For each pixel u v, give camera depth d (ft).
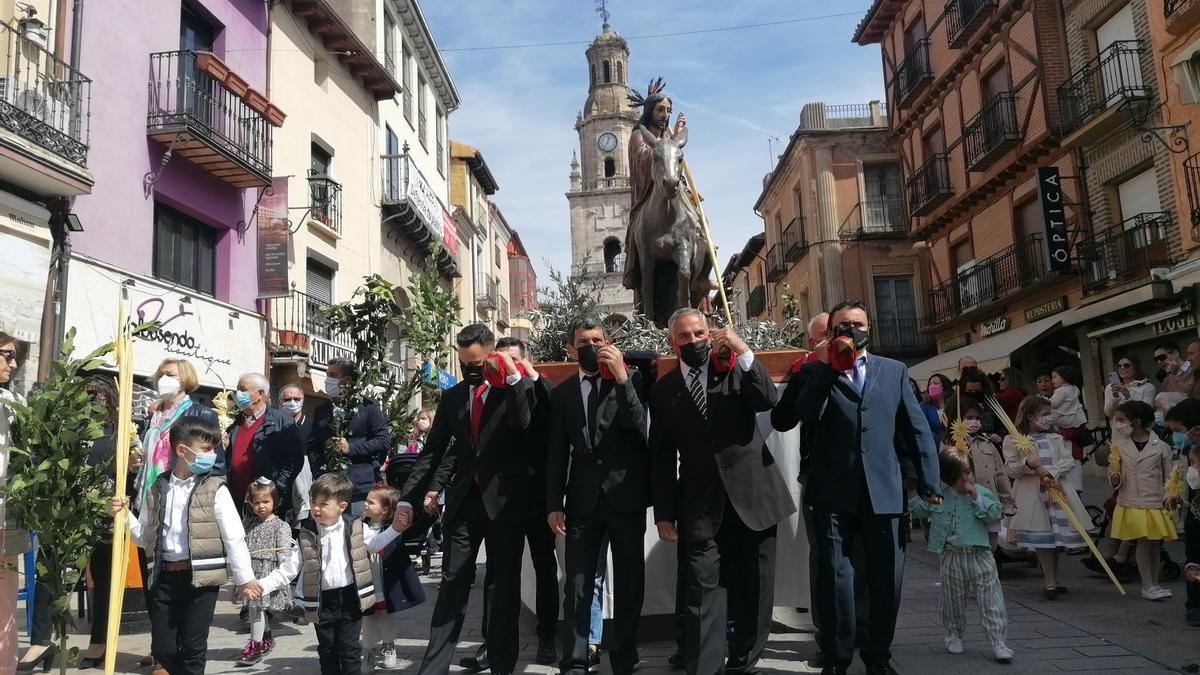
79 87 38.14
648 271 22.34
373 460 23.34
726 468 14.25
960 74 73.77
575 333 14.92
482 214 122.62
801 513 18.40
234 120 50.08
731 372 14.55
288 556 16.08
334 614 15.53
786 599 18.25
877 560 14.48
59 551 14.24
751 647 14.71
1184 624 18.19
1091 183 55.57
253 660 18.13
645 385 16.39
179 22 46.85
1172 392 29.76
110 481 15.75
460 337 15.83
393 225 76.33
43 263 36.32
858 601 15.90
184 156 46.19
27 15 35.58
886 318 94.27
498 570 15.05
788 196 109.50
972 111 71.51
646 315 22.36
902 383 15.19
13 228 34.78
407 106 84.53
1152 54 49.32
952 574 16.33
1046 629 17.99
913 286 94.99
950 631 16.44
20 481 13.48
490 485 15.10
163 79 45.03
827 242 95.71
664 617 20.51
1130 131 51.44
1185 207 46.52
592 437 14.71
